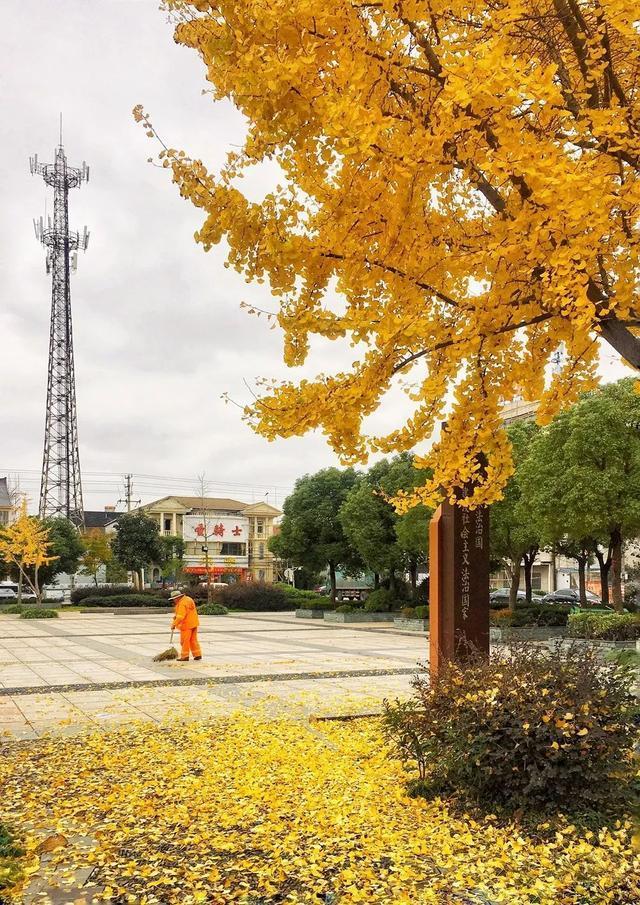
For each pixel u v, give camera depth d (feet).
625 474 51.19
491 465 14.71
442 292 12.05
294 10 9.36
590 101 10.51
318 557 105.50
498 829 13.70
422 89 10.66
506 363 13.44
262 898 11.02
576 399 13.82
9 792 16.31
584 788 13.97
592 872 11.44
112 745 20.95
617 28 9.28
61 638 62.13
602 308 10.69
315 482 106.73
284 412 11.53
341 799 15.51
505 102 9.05
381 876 11.64
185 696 30.01
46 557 119.34
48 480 175.42
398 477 85.66
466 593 21.99
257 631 72.43
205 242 11.15
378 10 10.03
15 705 27.99
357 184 10.10
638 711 14.48
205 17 10.69
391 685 33.30
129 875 11.76
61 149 176.35
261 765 18.37
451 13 10.56
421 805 15.19
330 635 66.90
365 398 11.30
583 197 8.96
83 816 14.69
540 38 10.67
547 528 55.06
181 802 15.52
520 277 10.79
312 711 26.32
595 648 16.78
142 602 119.85
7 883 11.18
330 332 11.28
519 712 14.35
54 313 177.68
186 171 11.12
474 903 10.77
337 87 9.84
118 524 141.90
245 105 10.01
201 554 197.16
